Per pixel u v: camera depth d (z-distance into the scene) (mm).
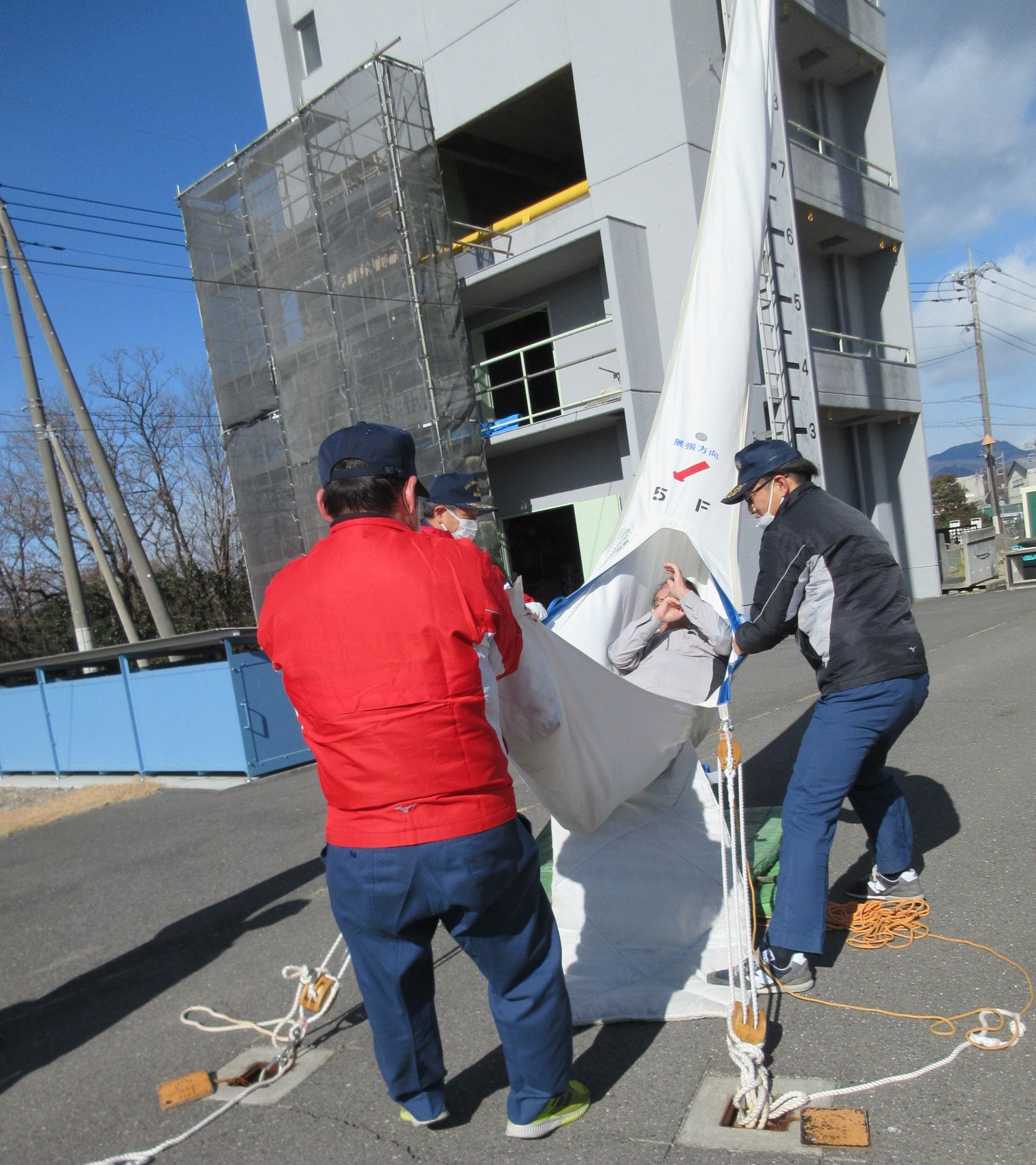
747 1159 2301
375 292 15086
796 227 14617
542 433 15062
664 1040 2941
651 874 3527
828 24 16094
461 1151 2525
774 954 3145
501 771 2371
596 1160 2391
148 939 4816
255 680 9555
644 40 13570
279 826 6930
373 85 14773
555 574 16562
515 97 15102
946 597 18531
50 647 31859
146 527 33625
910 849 3691
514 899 2371
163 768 10258
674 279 13711
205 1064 3330
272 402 17062
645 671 4312
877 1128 2352
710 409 4832
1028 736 5980
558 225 14820
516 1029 2445
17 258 18359
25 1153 2883
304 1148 2660
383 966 2383
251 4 18422
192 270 18078
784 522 3264
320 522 16672
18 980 4516
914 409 18672
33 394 19188
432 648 2244
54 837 7840
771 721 7539
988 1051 2613
